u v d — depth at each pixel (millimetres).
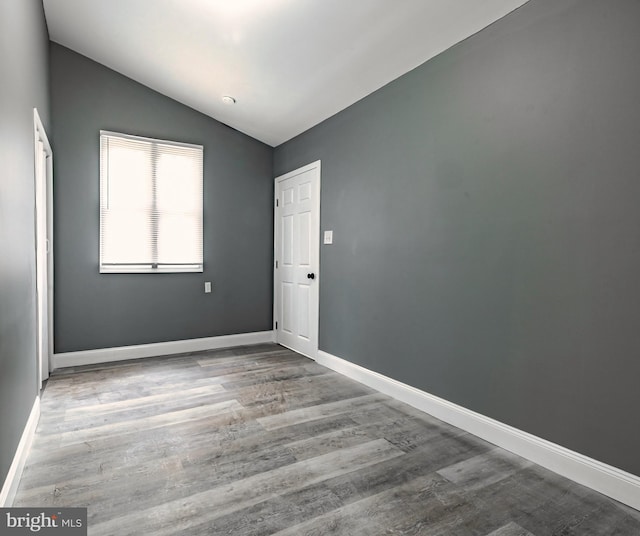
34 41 2631
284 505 1739
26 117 2277
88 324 3938
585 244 1906
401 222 3021
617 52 1779
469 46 2479
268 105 3977
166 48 3400
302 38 2881
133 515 1657
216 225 4609
